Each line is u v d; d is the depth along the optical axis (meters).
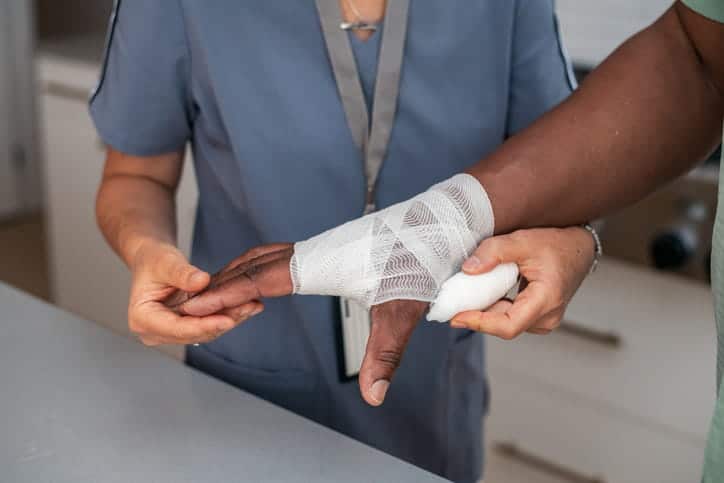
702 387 1.69
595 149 0.87
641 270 1.70
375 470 0.79
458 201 0.82
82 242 2.53
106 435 0.83
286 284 0.80
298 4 1.03
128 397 0.89
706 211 1.57
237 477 0.78
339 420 1.16
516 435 1.97
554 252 0.83
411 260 0.79
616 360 1.78
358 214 1.09
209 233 1.17
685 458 1.74
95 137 2.39
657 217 1.62
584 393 1.84
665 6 1.78
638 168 0.88
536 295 0.80
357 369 1.12
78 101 2.40
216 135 1.10
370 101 1.06
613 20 1.84
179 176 1.18
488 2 1.04
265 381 1.15
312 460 0.80
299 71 1.04
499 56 1.06
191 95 1.10
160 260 0.86
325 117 1.05
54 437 0.83
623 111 0.88
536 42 1.08
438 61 1.05
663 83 0.88
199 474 0.78
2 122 3.56
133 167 1.14
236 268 0.83
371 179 1.07
